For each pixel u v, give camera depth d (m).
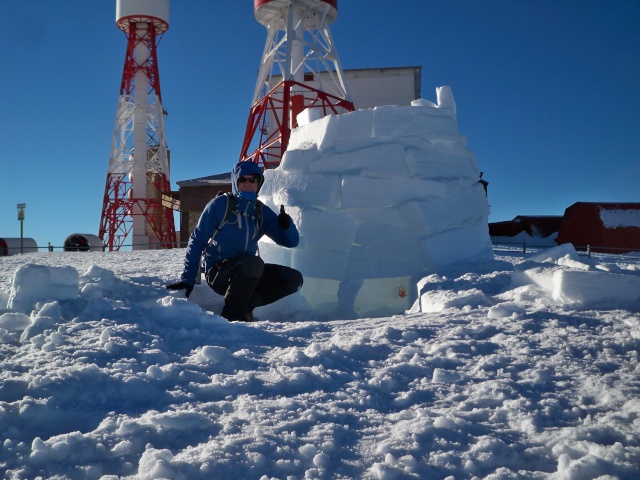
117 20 33.84
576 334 2.80
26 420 1.67
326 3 23.23
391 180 5.88
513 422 1.75
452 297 3.88
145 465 1.37
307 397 1.94
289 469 1.40
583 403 1.92
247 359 2.40
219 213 4.37
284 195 6.01
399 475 1.37
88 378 2.00
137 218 32.62
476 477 1.38
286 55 21.30
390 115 6.23
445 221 5.82
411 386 2.11
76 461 1.43
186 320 3.09
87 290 3.76
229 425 1.66
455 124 6.54
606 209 22.86
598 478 1.31
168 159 36.06
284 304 5.68
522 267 4.32
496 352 2.55
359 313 5.88
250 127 22.95
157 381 2.07
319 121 6.52
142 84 33.81
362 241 5.79
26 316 2.86
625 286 3.51
